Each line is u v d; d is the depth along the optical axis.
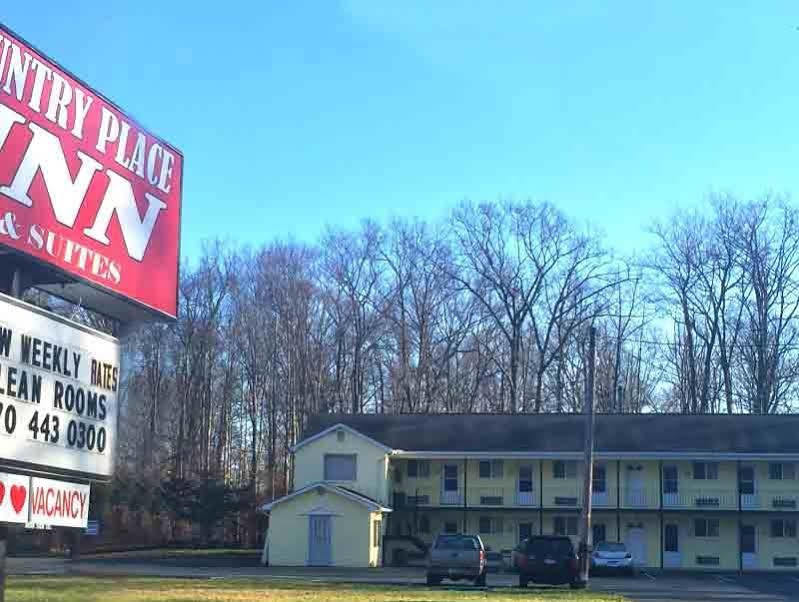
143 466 61.97
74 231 14.36
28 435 13.36
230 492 60.06
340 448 51.12
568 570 33.41
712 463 51.66
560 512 51.78
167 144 16.91
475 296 68.56
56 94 14.15
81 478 14.52
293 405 68.75
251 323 70.06
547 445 51.84
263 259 70.50
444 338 68.69
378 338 69.06
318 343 69.62
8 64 13.21
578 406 68.50
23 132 13.42
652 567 51.22
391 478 52.38
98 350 15.13
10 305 13.14
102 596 22.70
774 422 53.00
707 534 51.34
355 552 47.44
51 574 33.88
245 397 70.44
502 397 68.19
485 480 52.72
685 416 54.06
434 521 52.81
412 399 67.81
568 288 68.00
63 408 14.17
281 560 47.53
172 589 26.19
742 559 50.81
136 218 15.91
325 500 47.97
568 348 68.50
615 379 67.81
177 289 17.00
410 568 46.97
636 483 51.88
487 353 68.44
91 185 14.81
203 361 69.06
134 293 15.73
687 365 69.06
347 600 23.80
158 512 59.53
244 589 27.14
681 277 68.06
